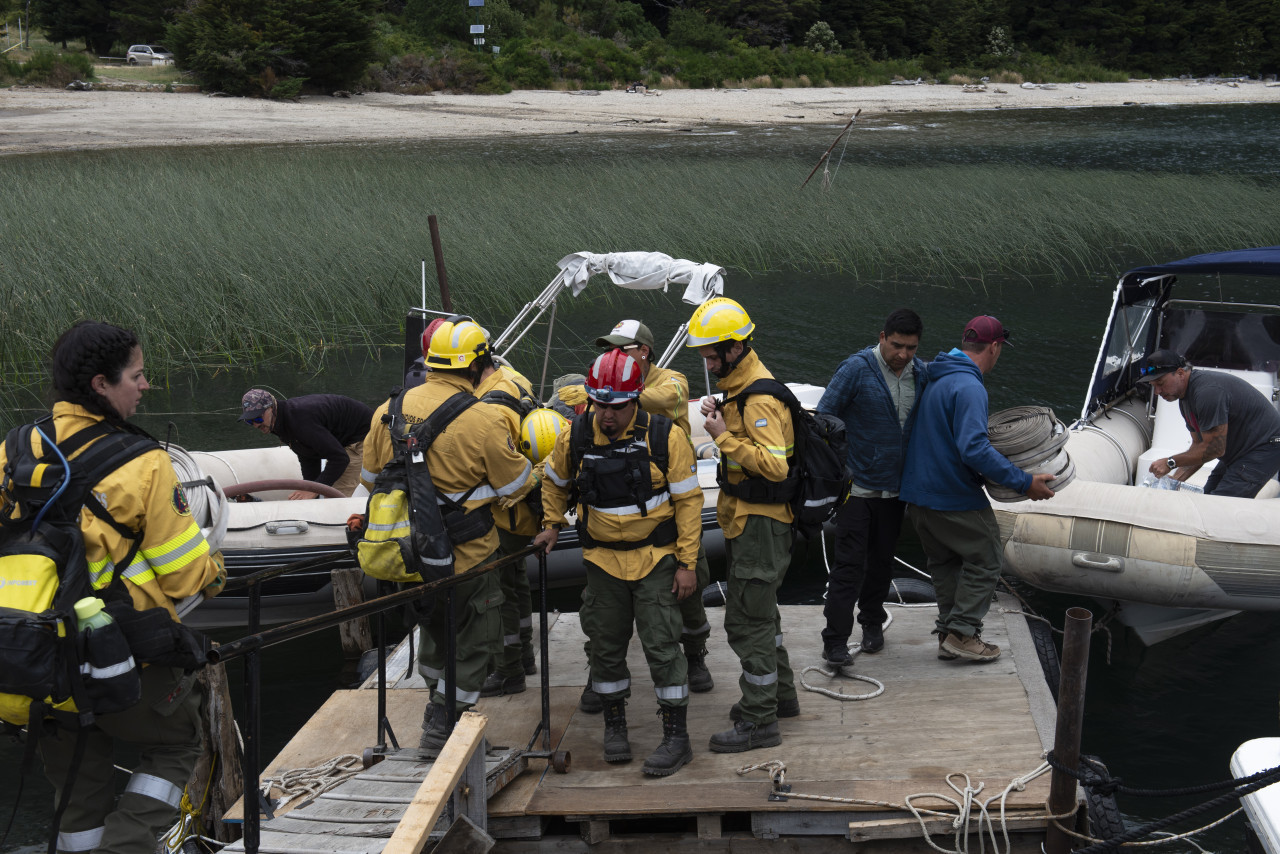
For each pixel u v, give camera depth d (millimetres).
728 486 3312
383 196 16500
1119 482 6215
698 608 3760
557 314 13445
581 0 56812
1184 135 40938
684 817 3354
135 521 2186
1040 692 3783
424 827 2480
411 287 12742
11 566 2072
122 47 50562
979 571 3879
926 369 3859
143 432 2270
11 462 2160
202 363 11008
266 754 4684
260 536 5359
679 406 3729
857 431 3879
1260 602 4738
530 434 3676
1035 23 74562
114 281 11344
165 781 2363
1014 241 16906
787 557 3350
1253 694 5102
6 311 10516
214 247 12586
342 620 2561
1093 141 37719
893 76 63188
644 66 54000
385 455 3248
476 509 3186
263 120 36188
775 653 3428
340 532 5418
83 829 2361
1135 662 5418
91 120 34031
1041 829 3098
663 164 21875
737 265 15445
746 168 21344
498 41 51250
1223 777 4457
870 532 4004
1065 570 4941
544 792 3252
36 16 49500
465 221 14977
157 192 15383
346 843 2752
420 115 39750
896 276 15227
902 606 4660
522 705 3873
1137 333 7082
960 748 3422
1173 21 76312
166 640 2188
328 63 42906
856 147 33688
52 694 2047
